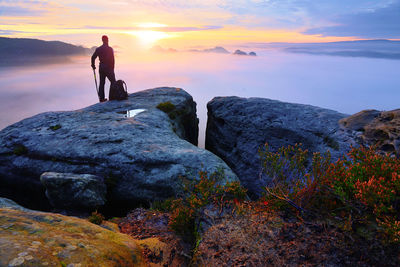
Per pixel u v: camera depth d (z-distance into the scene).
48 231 2.66
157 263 3.13
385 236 2.59
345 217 3.01
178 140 8.68
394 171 3.19
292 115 11.64
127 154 7.11
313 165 3.48
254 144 11.66
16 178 7.41
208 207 3.88
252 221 3.34
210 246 3.08
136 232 4.16
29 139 8.34
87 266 2.31
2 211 2.94
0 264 1.91
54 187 5.35
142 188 6.43
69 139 8.16
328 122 10.15
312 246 2.70
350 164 3.63
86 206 5.61
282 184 3.79
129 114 11.58
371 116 8.80
